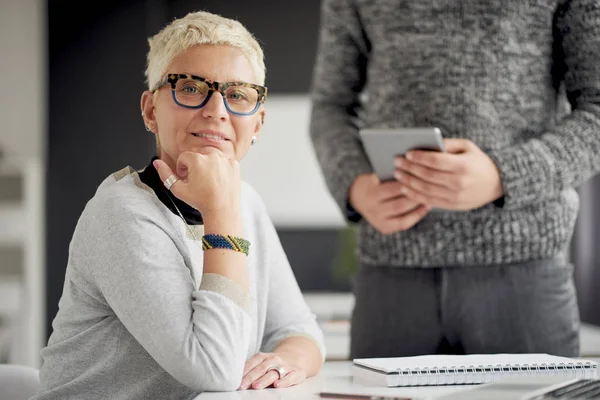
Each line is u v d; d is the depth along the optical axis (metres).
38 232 4.62
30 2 5.74
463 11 1.62
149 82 1.28
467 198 1.53
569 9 1.60
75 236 1.20
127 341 1.17
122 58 5.77
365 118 1.78
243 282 1.13
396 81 1.69
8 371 1.35
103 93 5.75
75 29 5.76
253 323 1.31
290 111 5.84
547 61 1.65
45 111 5.73
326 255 5.77
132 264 1.11
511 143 1.63
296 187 5.79
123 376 1.17
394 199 1.61
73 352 1.20
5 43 5.71
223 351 1.08
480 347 1.60
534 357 1.26
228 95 1.21
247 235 1.37
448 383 1.14
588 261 4.07
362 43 1.83
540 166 1.55
